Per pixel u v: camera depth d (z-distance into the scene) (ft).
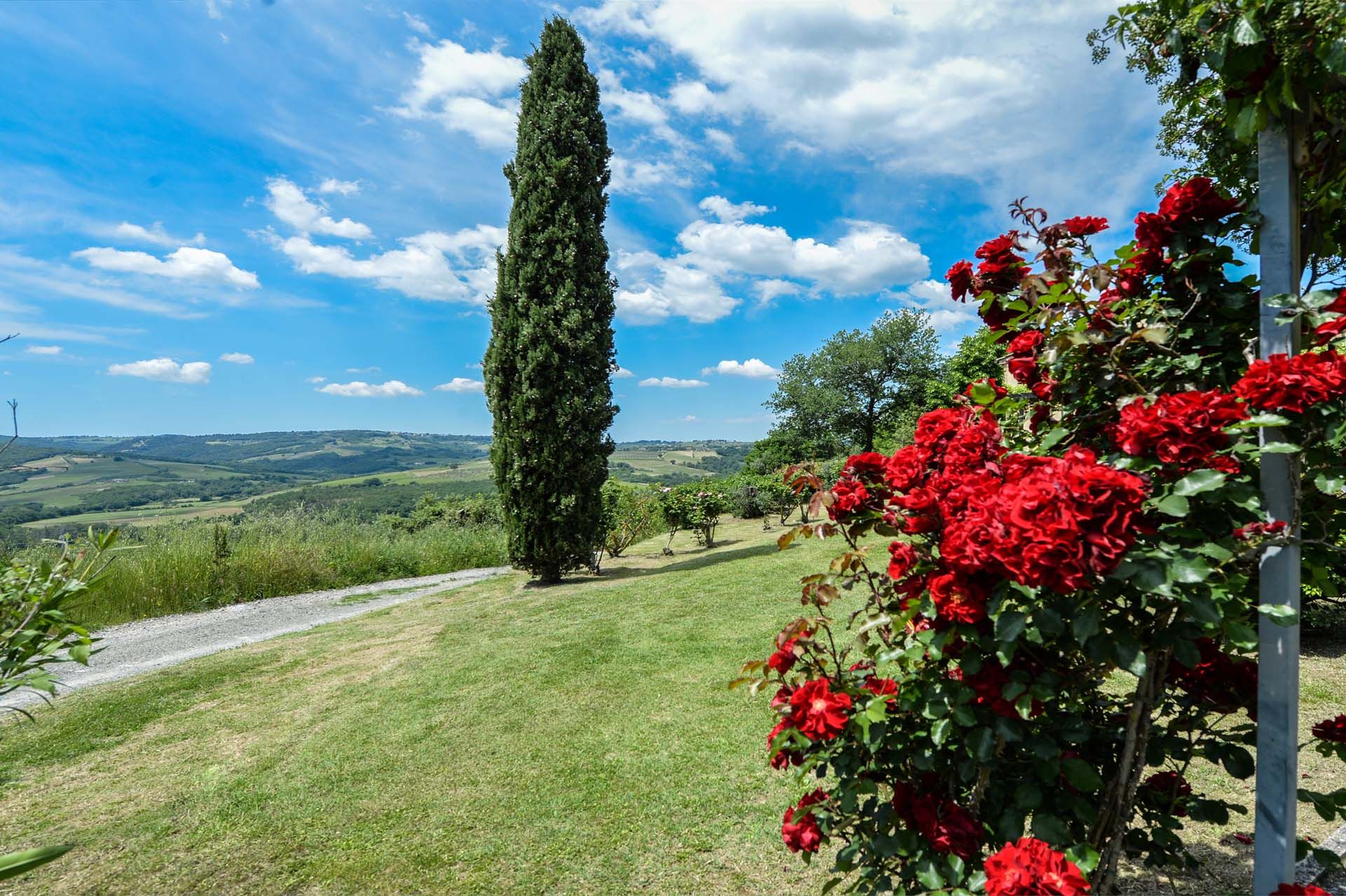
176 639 26.58
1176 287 5.32
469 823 10.11
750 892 8.07
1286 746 4.32
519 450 33.86
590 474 35.01
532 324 33.58
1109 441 5.09
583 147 35.45
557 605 26.94
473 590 35.04
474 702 15.48
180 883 9.05
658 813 9.97
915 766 5.14
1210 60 4.37
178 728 15.37
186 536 36.40
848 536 5.80
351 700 16.58
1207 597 3.76
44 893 8.96
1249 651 5.31
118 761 13.55
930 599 4.50
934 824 4.80
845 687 5.55
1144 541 3.96
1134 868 7.67
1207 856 7.78
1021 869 3.81
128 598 31.14
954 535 4.19
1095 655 4.03
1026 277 5.31
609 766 11.60
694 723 13.12
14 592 6.62
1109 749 5.49
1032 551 3.67
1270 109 4.37
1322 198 4.55
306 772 12.32
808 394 116.98
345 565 40.68
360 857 9.42
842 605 20.88
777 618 20.42
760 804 9.97
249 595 35.47
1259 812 4.47
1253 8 4.02
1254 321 5.00
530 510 34.06
